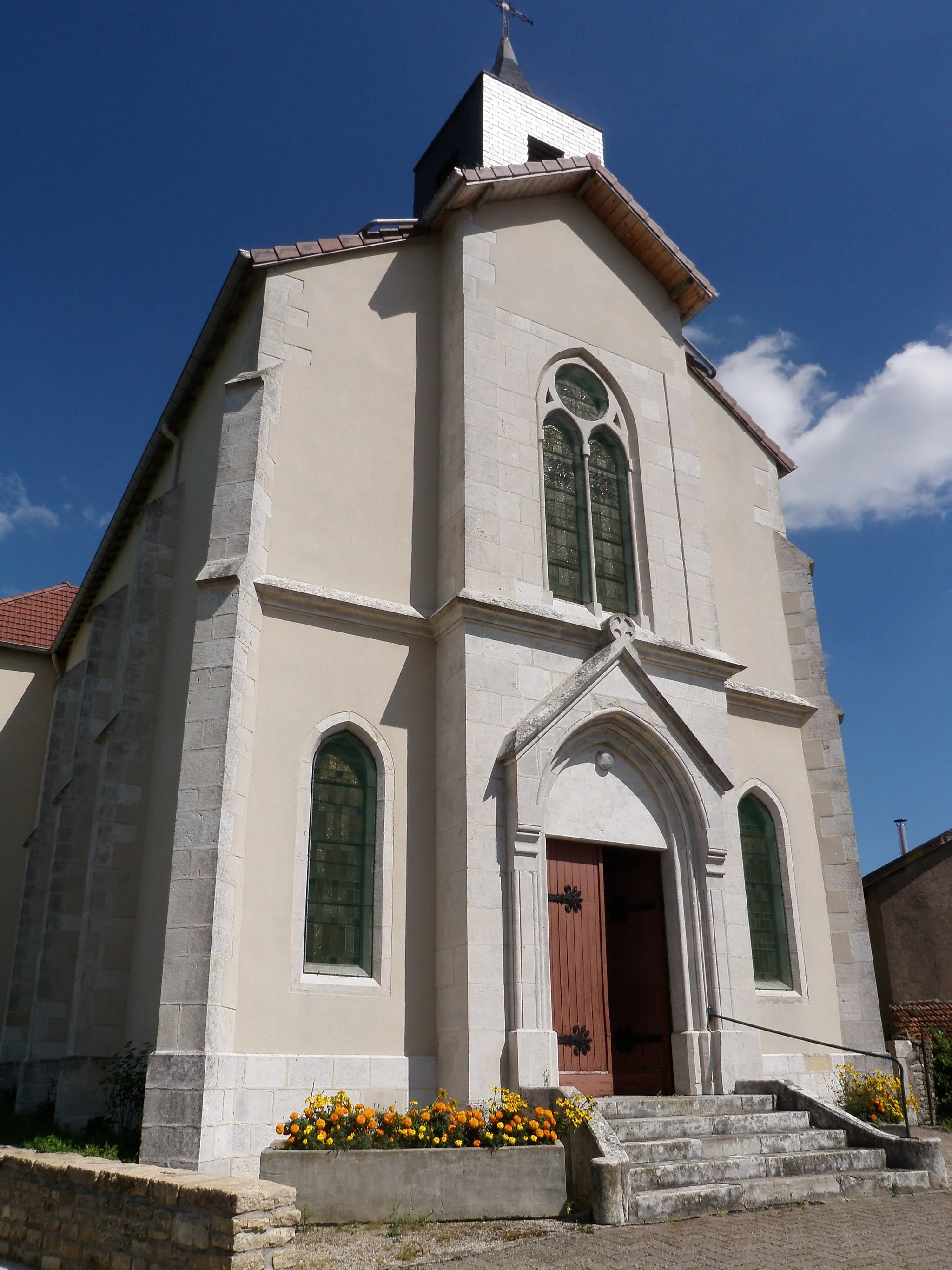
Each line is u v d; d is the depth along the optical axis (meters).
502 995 10.90
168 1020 9.48
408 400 13.86
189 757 10.48
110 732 12.46
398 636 12.48
